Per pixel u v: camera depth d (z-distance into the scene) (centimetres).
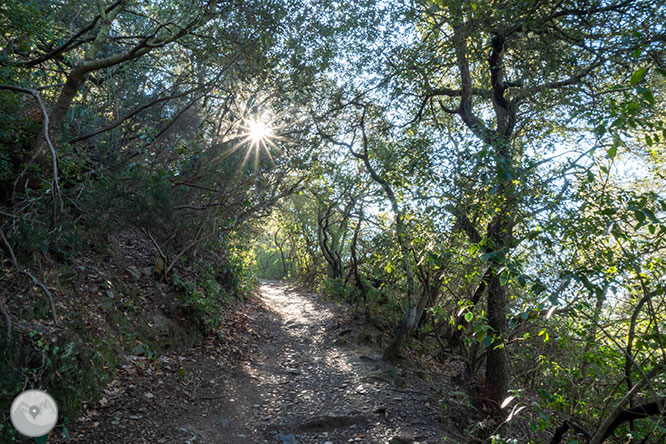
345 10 883
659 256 542
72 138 743
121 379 624
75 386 537
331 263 1691
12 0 641
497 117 800
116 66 970
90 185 686
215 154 933
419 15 864
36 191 594
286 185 1259
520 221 601
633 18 618
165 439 543
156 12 1062
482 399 779
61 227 615
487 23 721
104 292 736
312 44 895
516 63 779
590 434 468
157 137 919
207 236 1039
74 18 980
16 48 714
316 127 1051
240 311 1195
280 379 848
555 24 723
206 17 734
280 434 624
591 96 664
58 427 488
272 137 1014
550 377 661
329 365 941
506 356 743
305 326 1261
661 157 741
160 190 727
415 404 729
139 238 1017
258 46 791
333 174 1195
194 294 917
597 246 539
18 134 641
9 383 443
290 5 805
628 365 440
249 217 1352
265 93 981
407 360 988
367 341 1098
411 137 916
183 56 1005
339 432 636
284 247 2856
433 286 1004
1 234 535
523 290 746
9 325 464
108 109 973
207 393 699
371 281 1320
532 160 582
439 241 723
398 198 857
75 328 607
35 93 532
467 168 678
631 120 311
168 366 722
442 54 804
